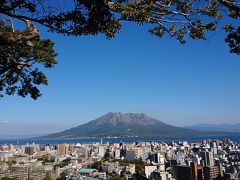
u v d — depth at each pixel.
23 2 7.43
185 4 9.16
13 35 8.25
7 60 11.13
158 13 8.13
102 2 7.36
